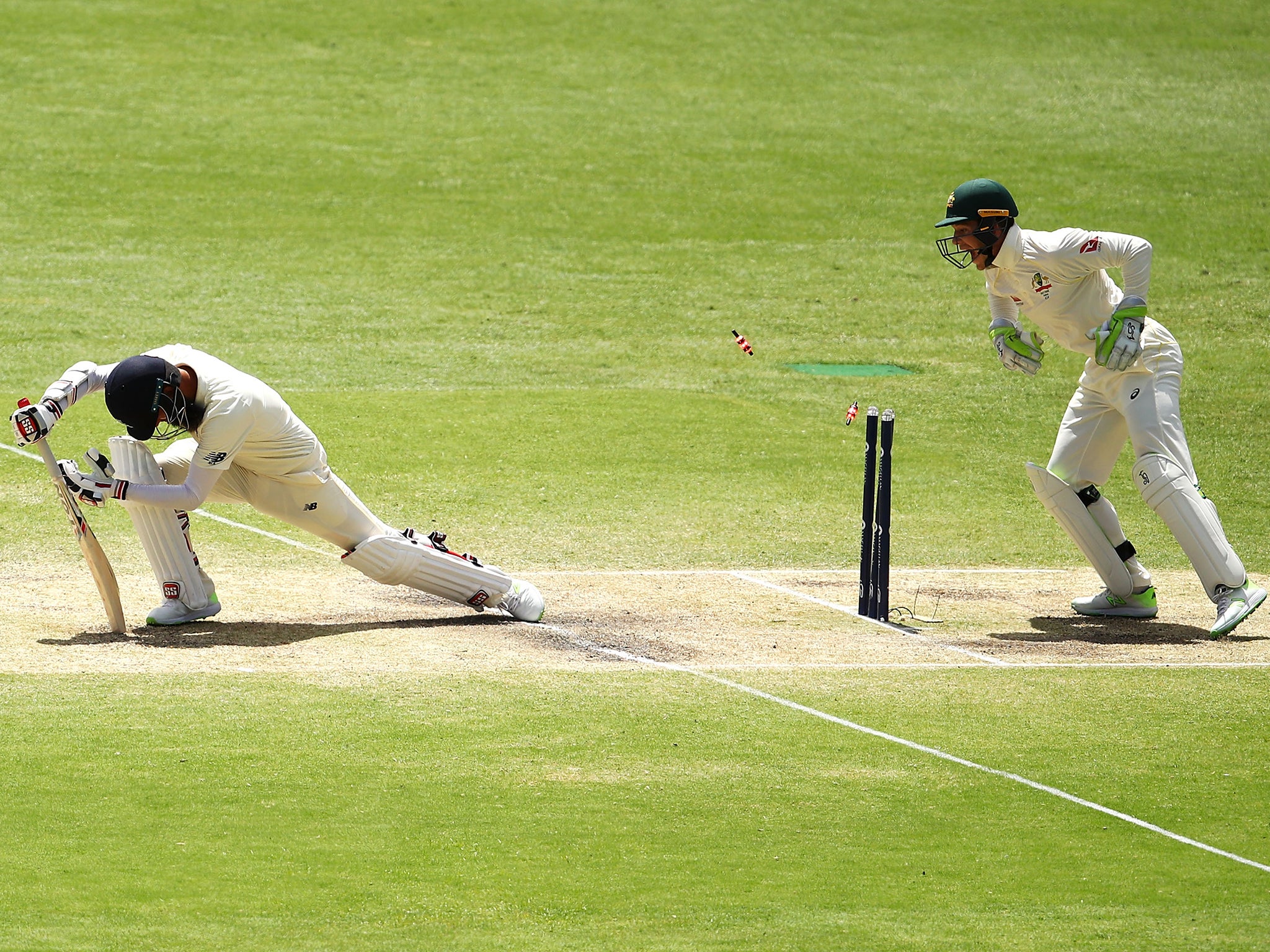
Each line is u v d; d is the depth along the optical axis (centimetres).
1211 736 2520
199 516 4044
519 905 1817
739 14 11750
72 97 9556
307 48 10650
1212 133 9962
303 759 2284
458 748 2355
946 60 11138
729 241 8000
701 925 1773
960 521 4341
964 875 1942
